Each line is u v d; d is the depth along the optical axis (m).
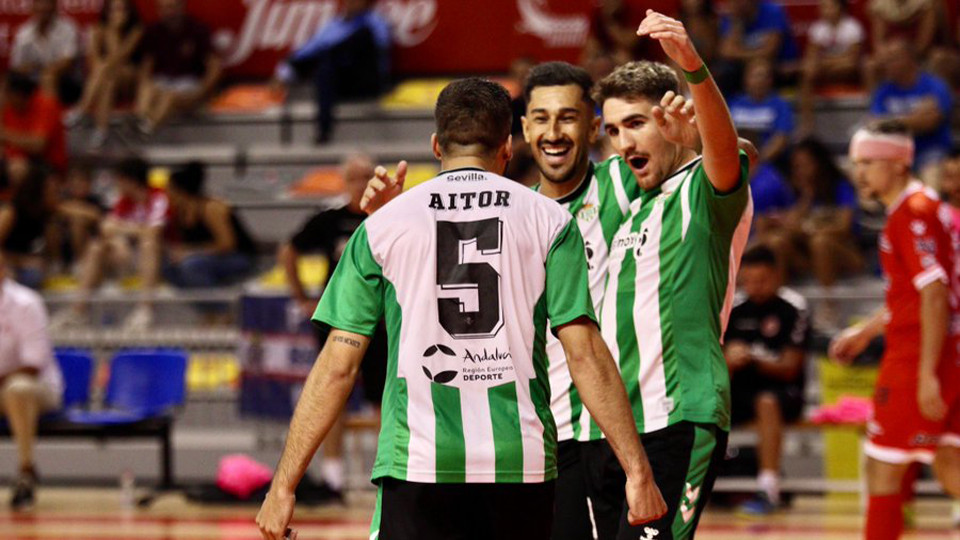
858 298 41.28
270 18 57.16
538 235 13.25
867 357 37.09
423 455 12.84
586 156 17.55
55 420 37.56
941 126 46.25
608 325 16.59
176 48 55.12
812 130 50.31
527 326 13.12
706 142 15.06
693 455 15.86
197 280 44.31
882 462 23.19
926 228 22.66
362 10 54.62
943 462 23.44
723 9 54.69
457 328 13.03
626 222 16.88
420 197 13.37
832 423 34.44
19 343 36.69
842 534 30.64
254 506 35.97
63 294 44.84
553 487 13.20
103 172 52.78
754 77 47.50
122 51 54.94
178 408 42.41
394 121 53.91
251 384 37.91
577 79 17.30
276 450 40.22
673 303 16.17
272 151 53.25
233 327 43.38
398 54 56.75
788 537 30.20
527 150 36.97
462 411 12.92
